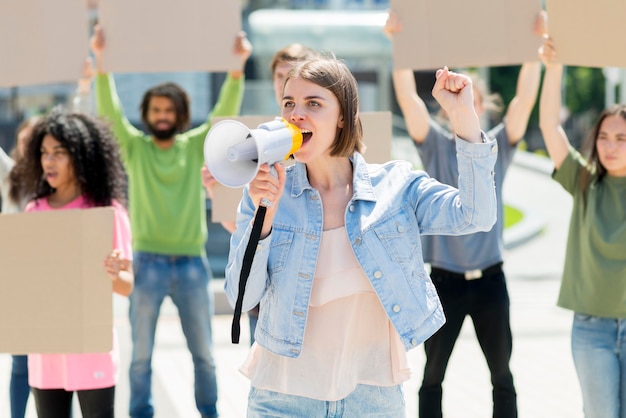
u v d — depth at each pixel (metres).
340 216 3.36
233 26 5.40
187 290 6.33
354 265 3.31
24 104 19.17
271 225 3.17
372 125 4.95
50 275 4.23
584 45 4.75
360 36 20.66
